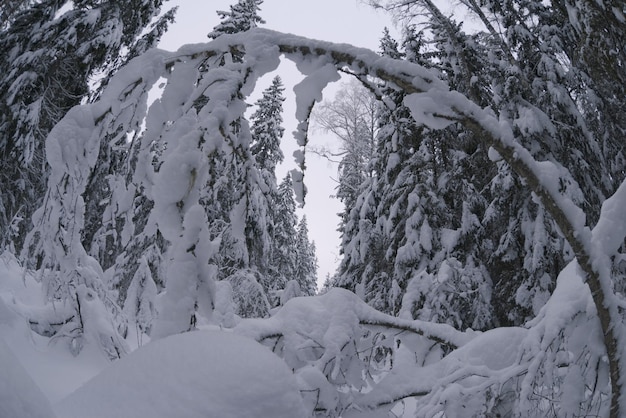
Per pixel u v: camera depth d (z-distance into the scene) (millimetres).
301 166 2873
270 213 7449
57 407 1590
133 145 2975
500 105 9211
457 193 10039
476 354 3477
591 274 2598
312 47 2719
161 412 1481
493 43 11484
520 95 8953
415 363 4195
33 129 9328
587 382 3014
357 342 3820
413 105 2631
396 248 10469
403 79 2652
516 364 3160
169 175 2406
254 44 2734
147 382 1590
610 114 8609
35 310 4594
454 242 9195
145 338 5520
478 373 3238
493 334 3559
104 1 10977
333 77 2723
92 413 1511
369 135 16891
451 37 10539
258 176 3307
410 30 11203
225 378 1580
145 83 2844
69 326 4332
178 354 1684
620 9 5609
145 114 2947
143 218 8672
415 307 6785
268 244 7098
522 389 2934
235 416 1501
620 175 8945
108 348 4352
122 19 10938
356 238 11586
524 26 10070
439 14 10742
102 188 8758
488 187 10227
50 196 2889
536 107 8844
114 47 10414
